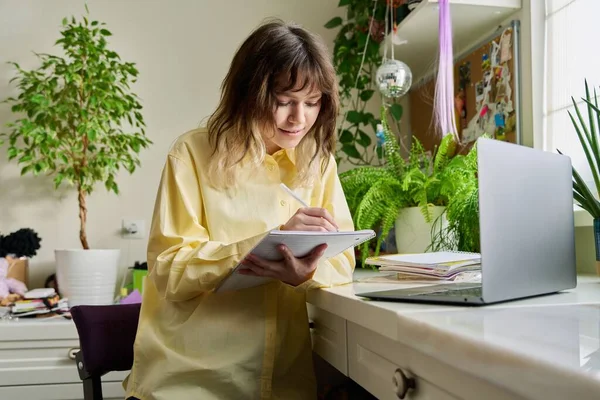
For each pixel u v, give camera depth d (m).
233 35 2.53
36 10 2.41
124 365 1.21
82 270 2.03
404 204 1.67
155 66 2.48
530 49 1.71
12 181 2.36
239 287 1.08
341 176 1.80
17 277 2.14
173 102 2.48
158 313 1.14
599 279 1.25
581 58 1.55
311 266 1.01
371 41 2.21
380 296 0.87
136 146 2.17
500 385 0.49
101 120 2.12
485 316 0.68
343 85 2.42
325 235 0.93
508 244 0.81
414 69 2.40
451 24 1.88
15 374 1.83
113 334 1.21
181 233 1.11
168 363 1.05
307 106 1.12
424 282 1.12
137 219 2.42
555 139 1.66
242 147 1.11
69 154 2.18
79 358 1.22
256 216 1.13
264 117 1.09
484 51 1.93
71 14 2.43
